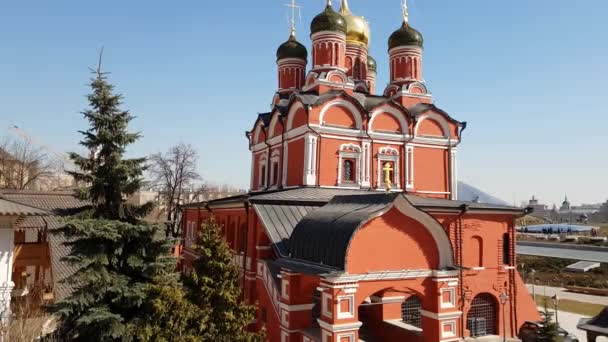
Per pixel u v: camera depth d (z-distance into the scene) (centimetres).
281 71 3938
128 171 1805
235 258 2605
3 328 1571
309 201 2466
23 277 2814
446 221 2628
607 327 2056
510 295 2739
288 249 1995
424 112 3281
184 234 3966
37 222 2977
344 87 3328
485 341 2583
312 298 1888
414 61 3594
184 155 5597
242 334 1501
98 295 1695
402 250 1764
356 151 3053
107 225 1712
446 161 3334
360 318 2455
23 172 6500
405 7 3716
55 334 1681
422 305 1853
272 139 3441
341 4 4078
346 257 1620
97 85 1798
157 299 1433
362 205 1852
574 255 6188
